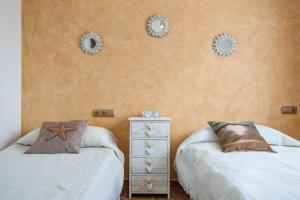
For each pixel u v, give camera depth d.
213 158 2.05
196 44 3.08
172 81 3.08
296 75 3.10
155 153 2.76
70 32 3.08
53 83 3.08
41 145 2.38
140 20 3.08
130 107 3.08
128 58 3.08
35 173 1.70
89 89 3.08
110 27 3.08
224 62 3.09
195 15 3.08
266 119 3.10
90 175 1.66
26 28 3.07
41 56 3.08
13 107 2.94
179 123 3.08
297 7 3.09
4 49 2.77
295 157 2.09
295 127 3.11
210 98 3.09
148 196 2.80
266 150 2.34
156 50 3.08
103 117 3.07
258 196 1.26
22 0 3.07
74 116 3.08
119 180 2.38
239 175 1.58
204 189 1.79
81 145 2.57
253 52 3.11
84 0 3.07
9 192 1.37
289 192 1.31
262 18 3.10
